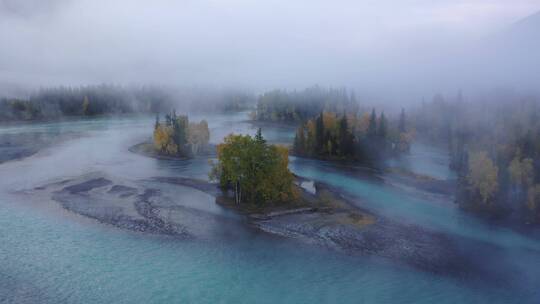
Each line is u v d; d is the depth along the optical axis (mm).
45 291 45438
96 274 49656
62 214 69812
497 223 70312
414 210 76562
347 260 55188
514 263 55531
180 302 44375
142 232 62938
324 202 79188
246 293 46562
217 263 53562
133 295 45375
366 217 71312
